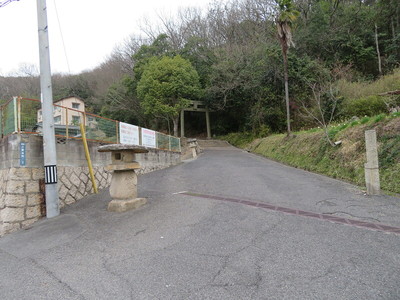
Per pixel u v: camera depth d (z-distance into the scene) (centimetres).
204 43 2698
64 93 3644
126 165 570
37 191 600
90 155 788
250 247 360
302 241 368
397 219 439
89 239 435
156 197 662
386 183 628
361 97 1462
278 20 1447
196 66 2588
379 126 773
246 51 2319
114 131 927
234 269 305
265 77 2041
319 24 2158
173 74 2155
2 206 569
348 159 799
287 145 1358
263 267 305
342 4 2394
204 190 716
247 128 2403
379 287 256
